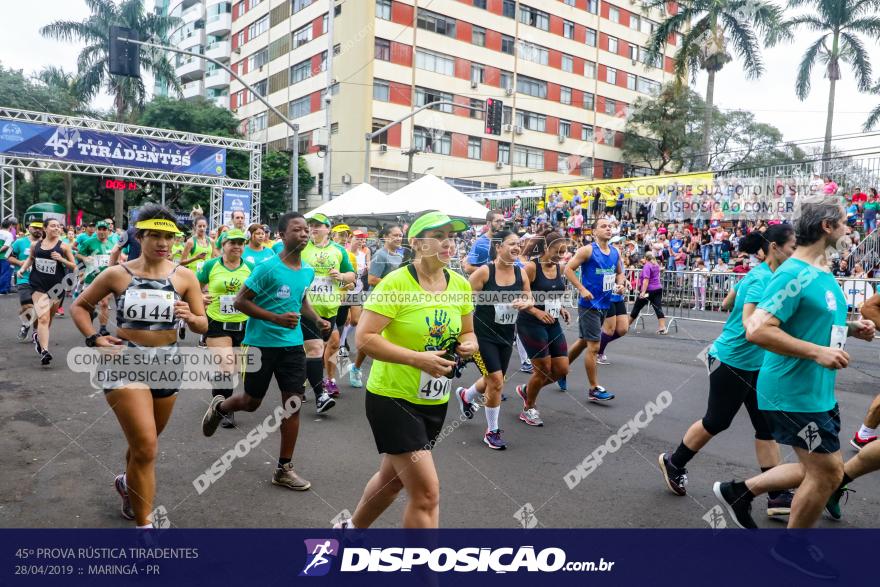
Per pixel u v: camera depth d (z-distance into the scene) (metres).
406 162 32.81
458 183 34.84
